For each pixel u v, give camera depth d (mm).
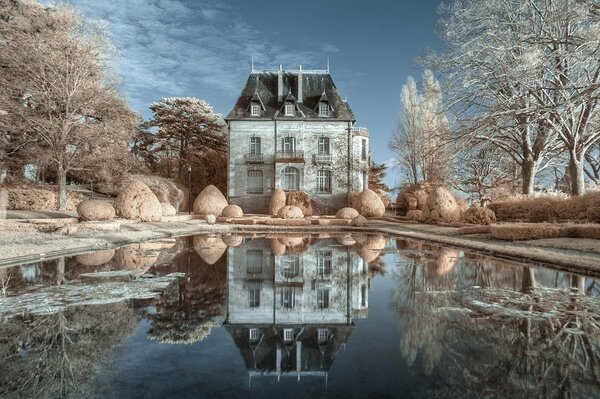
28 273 7715
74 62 24406
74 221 17844
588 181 29188
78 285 6598
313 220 24469
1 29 24297
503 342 3873
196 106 41438
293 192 33250
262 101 36938
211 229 19594
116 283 6801
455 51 22156
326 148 35844
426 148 33031
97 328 4363
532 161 22312
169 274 7750
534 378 3014
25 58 23859
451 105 22281
